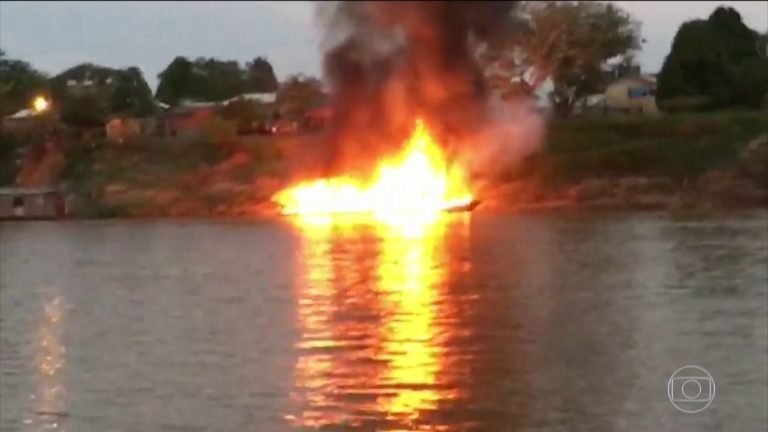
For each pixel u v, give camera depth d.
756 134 60.69
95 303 31.55
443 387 19.94
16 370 22.45
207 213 62.16
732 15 64.50
